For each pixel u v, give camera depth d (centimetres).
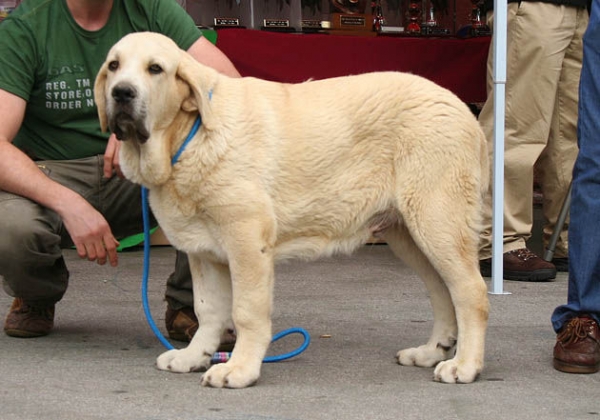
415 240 305
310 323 404
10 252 325
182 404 267
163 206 293
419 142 301
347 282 519
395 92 306
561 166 538
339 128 301
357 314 425
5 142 330
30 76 343
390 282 518
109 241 326
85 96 355
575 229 323
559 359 319
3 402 267
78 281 505
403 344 361
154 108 278
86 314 416
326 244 310
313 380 301
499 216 477
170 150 285
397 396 282
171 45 286
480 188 308
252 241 285
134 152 289
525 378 309
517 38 512
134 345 351
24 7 346
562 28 510
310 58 627
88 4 344
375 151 306
